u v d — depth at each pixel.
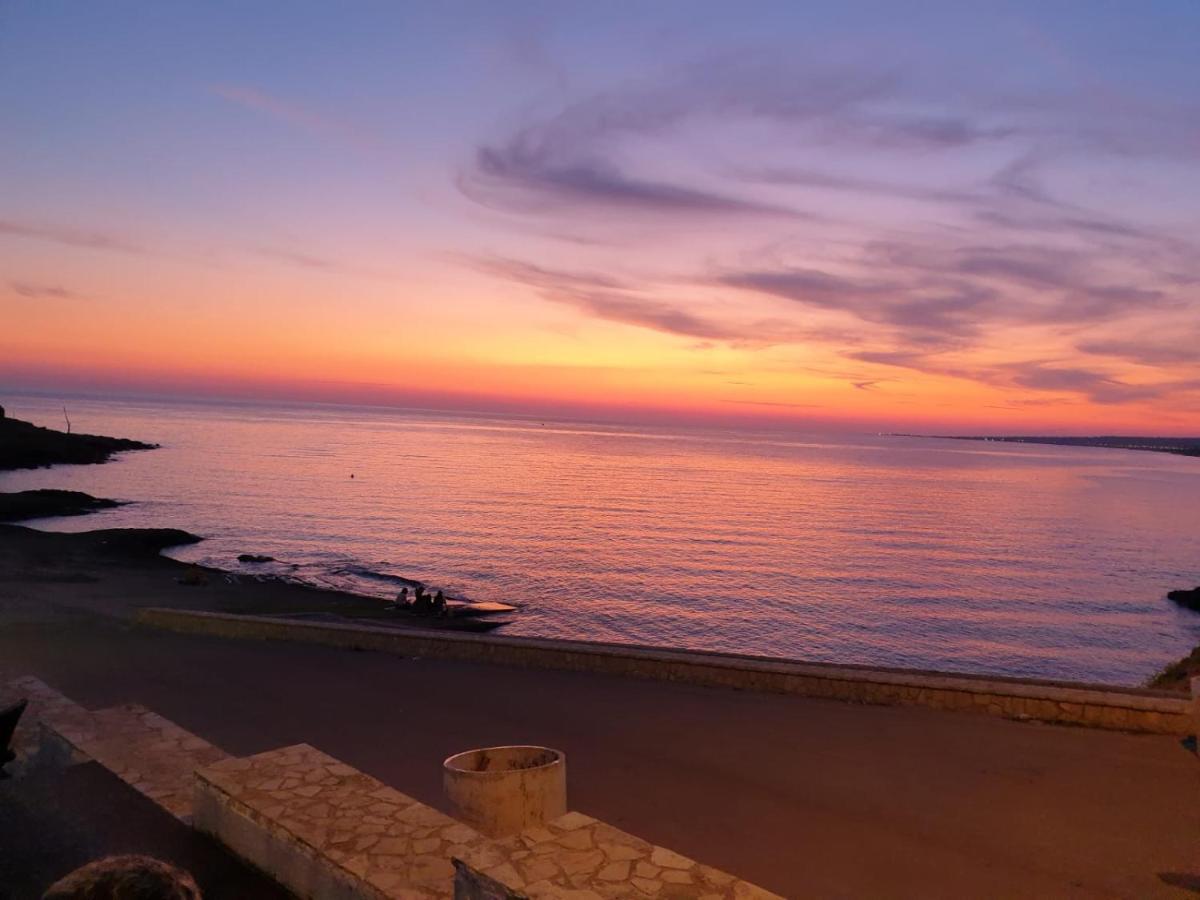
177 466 94.25
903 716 10.07
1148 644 36.81
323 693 11.30
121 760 6.75
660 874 3.98
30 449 86.12
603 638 33.34
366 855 4.64
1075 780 7.93
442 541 54.59
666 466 153.62
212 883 4.95
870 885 5.88
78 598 23.72
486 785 5.23
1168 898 5.76
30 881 4.88
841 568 53.16
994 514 93.00
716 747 8.98
